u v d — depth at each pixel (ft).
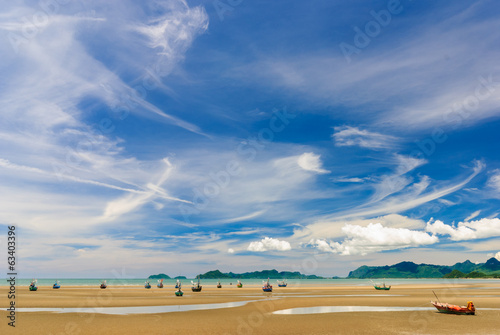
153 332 89.10
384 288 329.52
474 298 203.72
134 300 186.09
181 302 174.70
